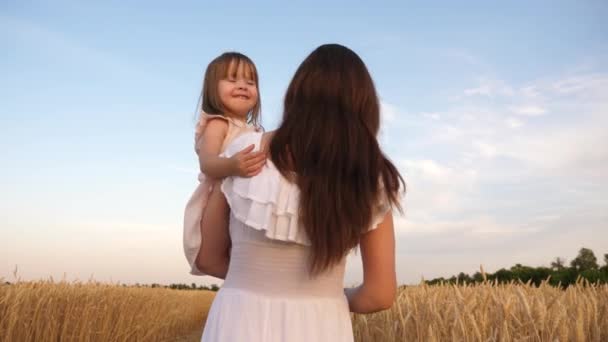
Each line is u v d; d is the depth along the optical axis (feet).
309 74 5.15
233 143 5.40
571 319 10.08
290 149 4.94
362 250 5.25
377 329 11.78
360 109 5.10
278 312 4.84
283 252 4.95
